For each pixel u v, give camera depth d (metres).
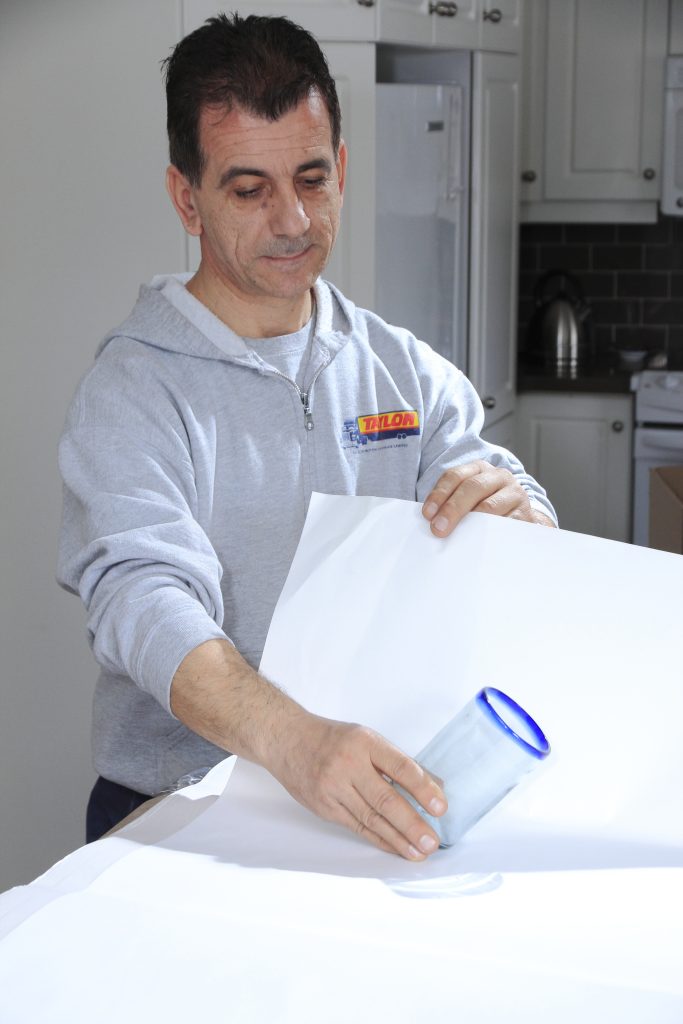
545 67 3.71
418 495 1.33
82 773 2.52
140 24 2.34
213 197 1.13
